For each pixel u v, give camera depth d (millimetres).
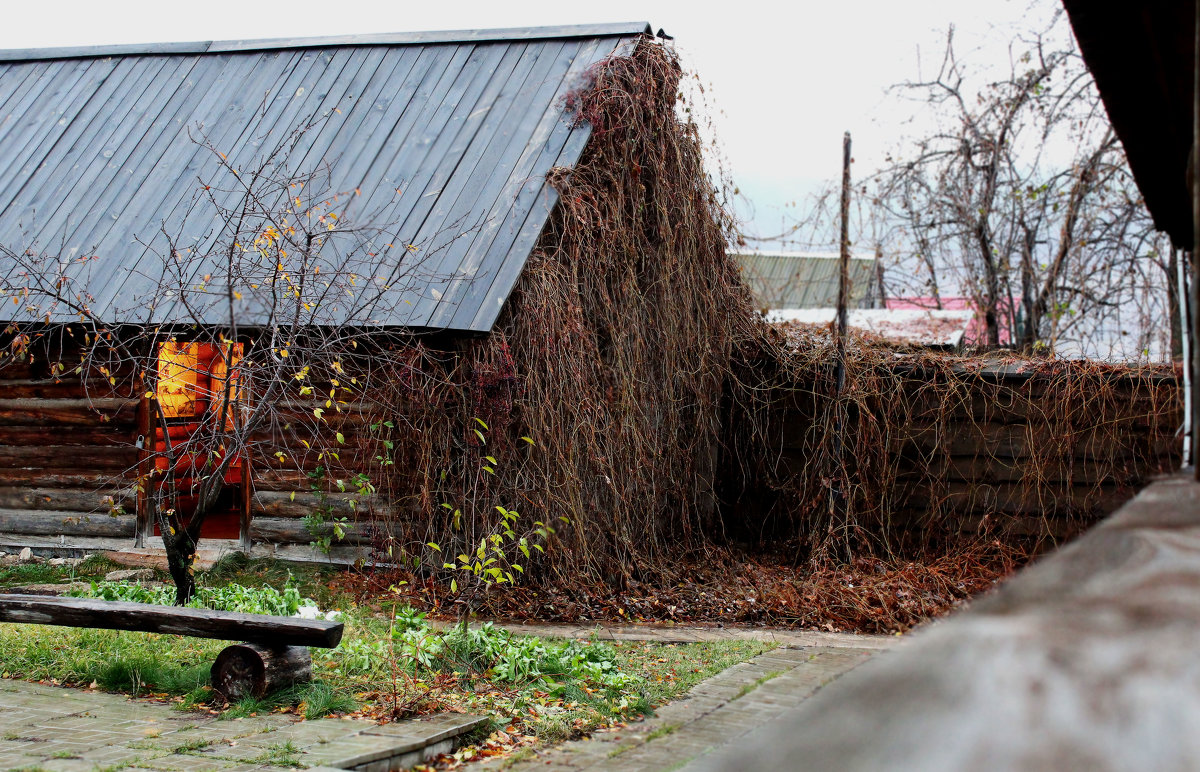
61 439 11844
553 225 10430
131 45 14555
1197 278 1149
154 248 11328
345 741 4945
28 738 4867
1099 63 3002
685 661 7738
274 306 7793
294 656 5992
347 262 9641
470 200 10648
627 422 10625
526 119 11367
